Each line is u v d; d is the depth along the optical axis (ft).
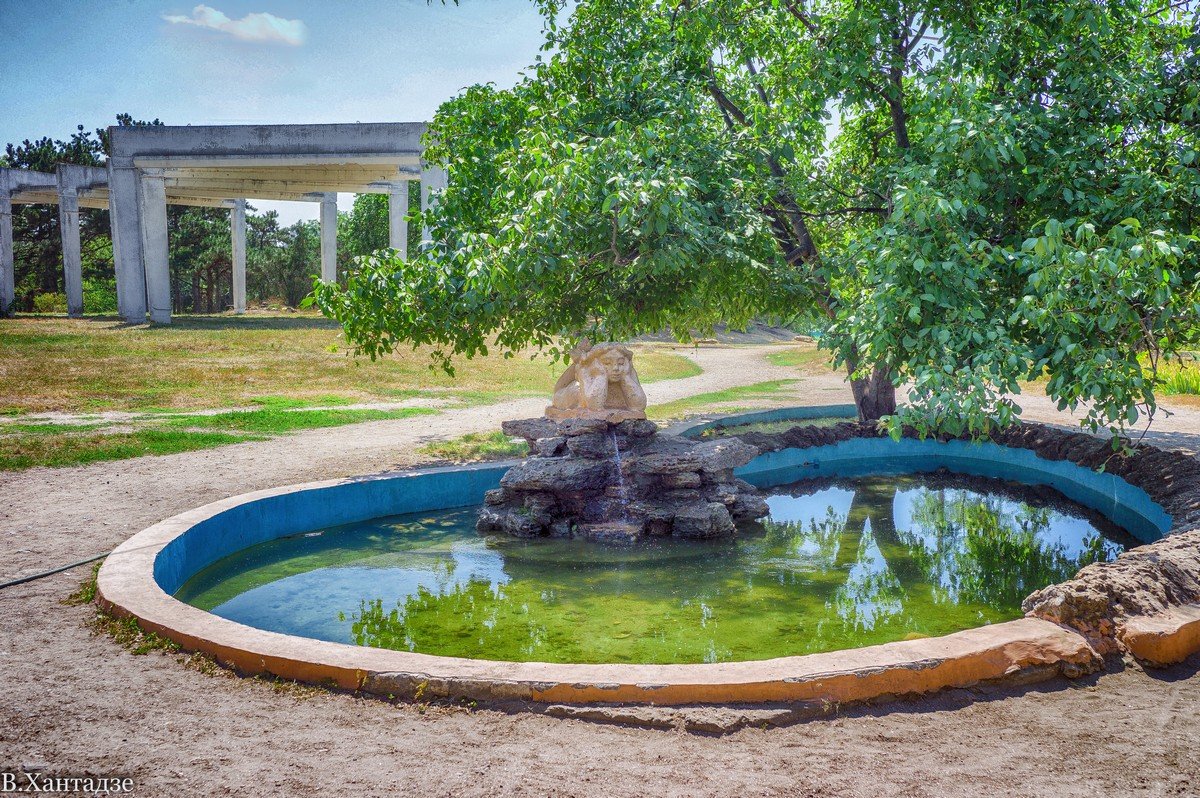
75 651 18.21
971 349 28.89
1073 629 18.22
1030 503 41.86
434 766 13.29
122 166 121.39
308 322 138.31
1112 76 33.50
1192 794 12.36
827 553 31.89
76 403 62.34
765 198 46.16
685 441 38.42
